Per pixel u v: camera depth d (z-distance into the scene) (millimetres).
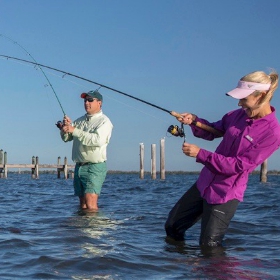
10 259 4711
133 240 5875
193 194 6000
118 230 6582
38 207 9469
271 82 5312
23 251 5051
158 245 5641
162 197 12836
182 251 5340
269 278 4305
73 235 6016
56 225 6879
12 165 35406
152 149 34875
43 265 4512
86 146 8289
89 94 8141
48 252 5012
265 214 8570
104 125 8164
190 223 6066
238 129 5520
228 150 5551
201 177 5852
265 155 5391
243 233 6551
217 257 5098
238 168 5395
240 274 4426
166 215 8227
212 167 5438
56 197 12352
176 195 13797
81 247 5301
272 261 4941
